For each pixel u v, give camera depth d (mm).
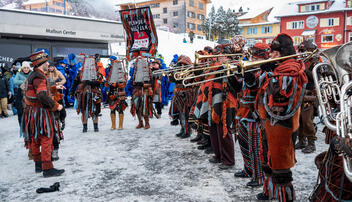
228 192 3062
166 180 3479
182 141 5500
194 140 5422
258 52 2910
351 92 1700
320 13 40500
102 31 14250
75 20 13375
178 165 4039
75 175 3766
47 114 3742
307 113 4297
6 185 3494
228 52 3822
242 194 3000
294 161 2436
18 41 12648
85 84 6438
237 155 4434
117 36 14711
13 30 11859
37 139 3799
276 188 2414
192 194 3041
